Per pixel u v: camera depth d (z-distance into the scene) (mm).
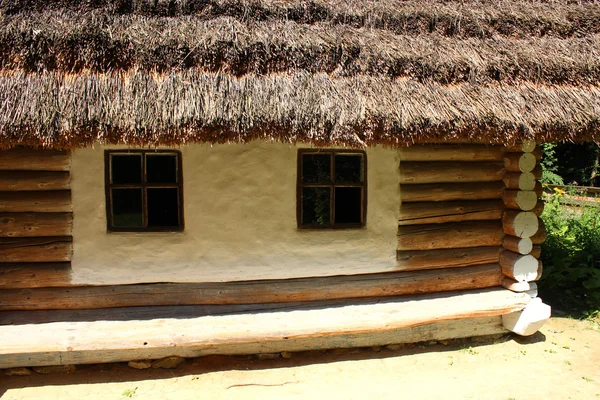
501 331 4695
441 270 4633
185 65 3598
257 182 4262
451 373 4105
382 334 4441
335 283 4438
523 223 4516
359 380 3994
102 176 4070
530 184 4512
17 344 3633
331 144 3598
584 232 6891
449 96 3838
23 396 3680
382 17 4230
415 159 4508
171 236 4191
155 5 3871
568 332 4844
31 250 4039
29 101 3271
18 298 4062
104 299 4148
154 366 4125
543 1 4961
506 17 4477
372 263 4500
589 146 14461
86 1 3760
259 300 4332
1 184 3947
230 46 3676
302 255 4383
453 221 4633
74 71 3459
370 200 4453
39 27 3492
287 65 3750
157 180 4164
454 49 4172
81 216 4078
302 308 4281
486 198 4684
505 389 3863
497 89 3986
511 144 4035
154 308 4188
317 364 4234
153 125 3320
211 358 4246
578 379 4012
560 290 5789
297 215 4352
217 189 4215
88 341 3705
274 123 3469
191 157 4156
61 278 4090
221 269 4277
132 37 3596
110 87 3416
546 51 4289
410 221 4531
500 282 4758
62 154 4008
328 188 4414
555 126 3887
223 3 3973
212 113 3379
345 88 3705
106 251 4129
